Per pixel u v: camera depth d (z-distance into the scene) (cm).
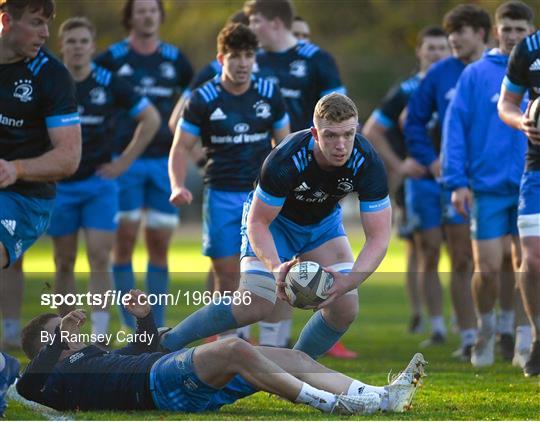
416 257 4506
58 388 2352
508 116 2903
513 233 3244
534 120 2717
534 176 2834
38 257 8294
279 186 2358
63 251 3659
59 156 2511
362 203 2394
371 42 10494
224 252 3195
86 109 3647
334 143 2231
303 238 2572
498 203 3195
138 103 3725
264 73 3644
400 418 2275
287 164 2342
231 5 10012
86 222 3628
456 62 3803
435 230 4072
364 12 10512
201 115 3172
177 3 9956
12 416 2295
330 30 10600
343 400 2312
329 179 2367
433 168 3906
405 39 10319
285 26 3653
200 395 2322
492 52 3247
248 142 3188
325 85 3666
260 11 3628
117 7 9550
